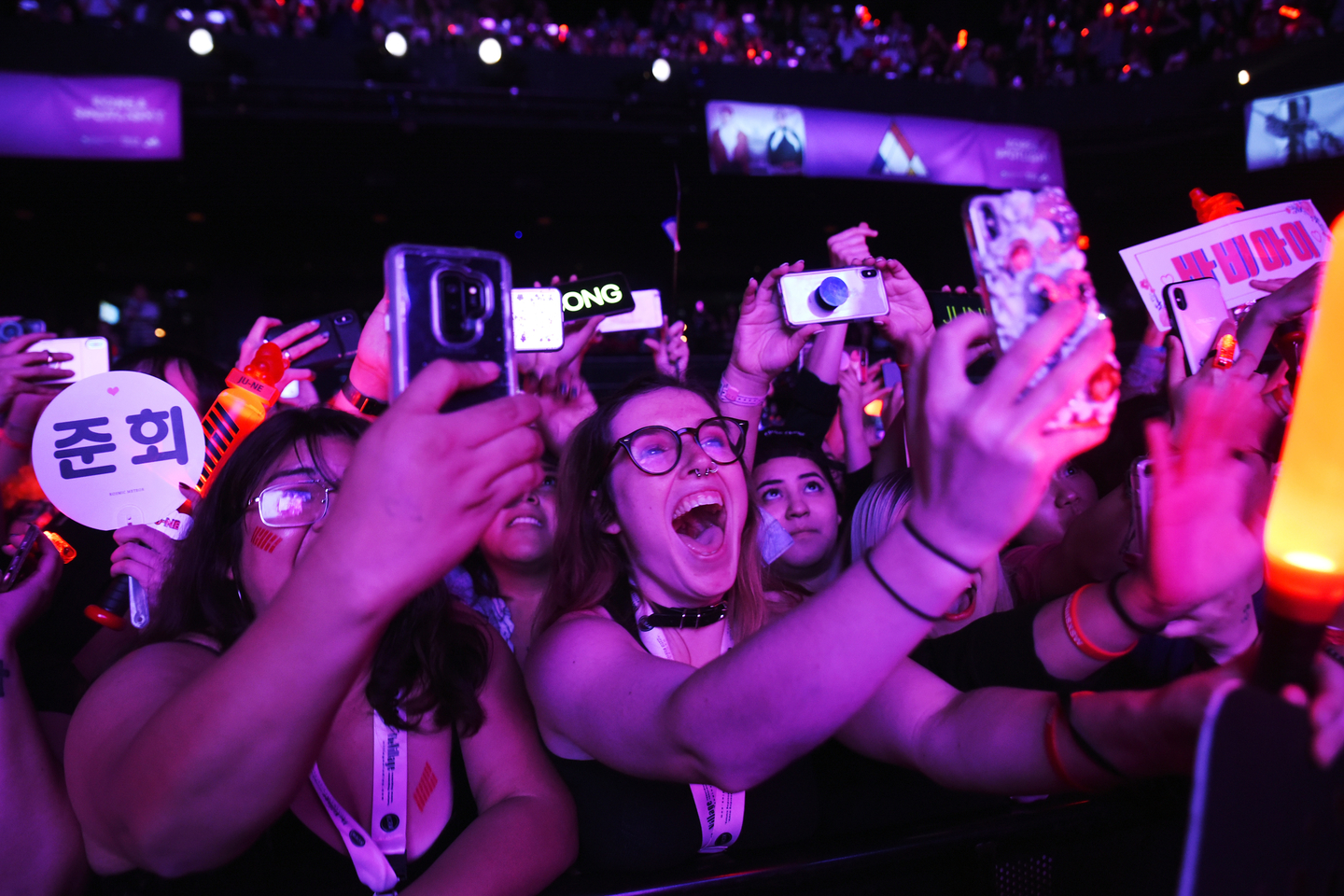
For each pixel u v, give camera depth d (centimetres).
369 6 905
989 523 56
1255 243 164
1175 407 116
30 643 173
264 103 888
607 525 126
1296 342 128
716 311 1390
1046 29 1113
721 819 113
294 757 62
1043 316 51
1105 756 74
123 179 1026
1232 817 44
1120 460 181
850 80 989
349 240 1239
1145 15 1033
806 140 943
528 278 1327
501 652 122
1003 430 53
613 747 94
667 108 981
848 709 65
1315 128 937
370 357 161
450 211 1238
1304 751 47
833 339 221
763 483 195
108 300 1237
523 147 1037
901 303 173
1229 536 77
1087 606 96
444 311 65
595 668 102
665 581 123
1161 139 1038
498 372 63
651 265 1362
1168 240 162
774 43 1070
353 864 103
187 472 144
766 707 67
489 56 858
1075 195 1149
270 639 60
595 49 1002
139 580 125
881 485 152
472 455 56
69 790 86
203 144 967
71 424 141
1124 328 1159
